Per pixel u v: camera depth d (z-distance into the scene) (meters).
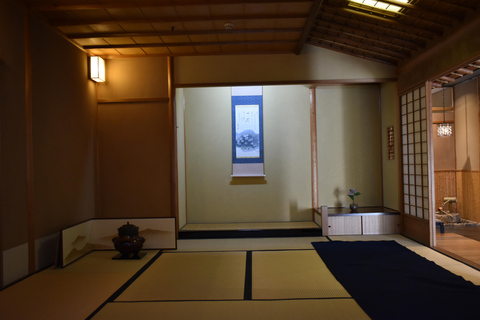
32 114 3.53
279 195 6.01
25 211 3.43
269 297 2.79
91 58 4.79
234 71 5.13
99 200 5.06
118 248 4.04
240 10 3.71
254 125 6.03
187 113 6.06
